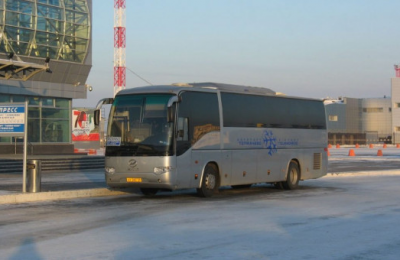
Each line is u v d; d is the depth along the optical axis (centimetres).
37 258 913
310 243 1056
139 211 1508
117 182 1805
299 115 2280
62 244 1033
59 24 3631
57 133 3762
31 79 3516
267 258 920
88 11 3809
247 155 2022
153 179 1745
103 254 945
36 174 1812
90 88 3884
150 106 1786
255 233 1162
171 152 1745
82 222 1302
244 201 1772
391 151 6475
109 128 1838
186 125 1795
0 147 3447
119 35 8800
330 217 1402
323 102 2431
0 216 1398
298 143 2262
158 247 1009
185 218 1377
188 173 1795
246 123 2025
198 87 1870
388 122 12400
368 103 12569
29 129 3581
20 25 3397
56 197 1817
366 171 3056
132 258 915
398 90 10500
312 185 2405
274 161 2141
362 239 1101
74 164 3148
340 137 9962
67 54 3703
